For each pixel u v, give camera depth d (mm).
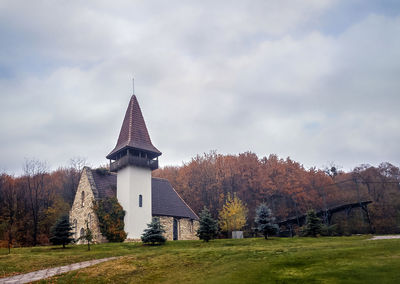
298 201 60906
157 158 41312
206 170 65188
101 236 34500
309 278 13539
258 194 62719
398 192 62656
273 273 14961
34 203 59188
